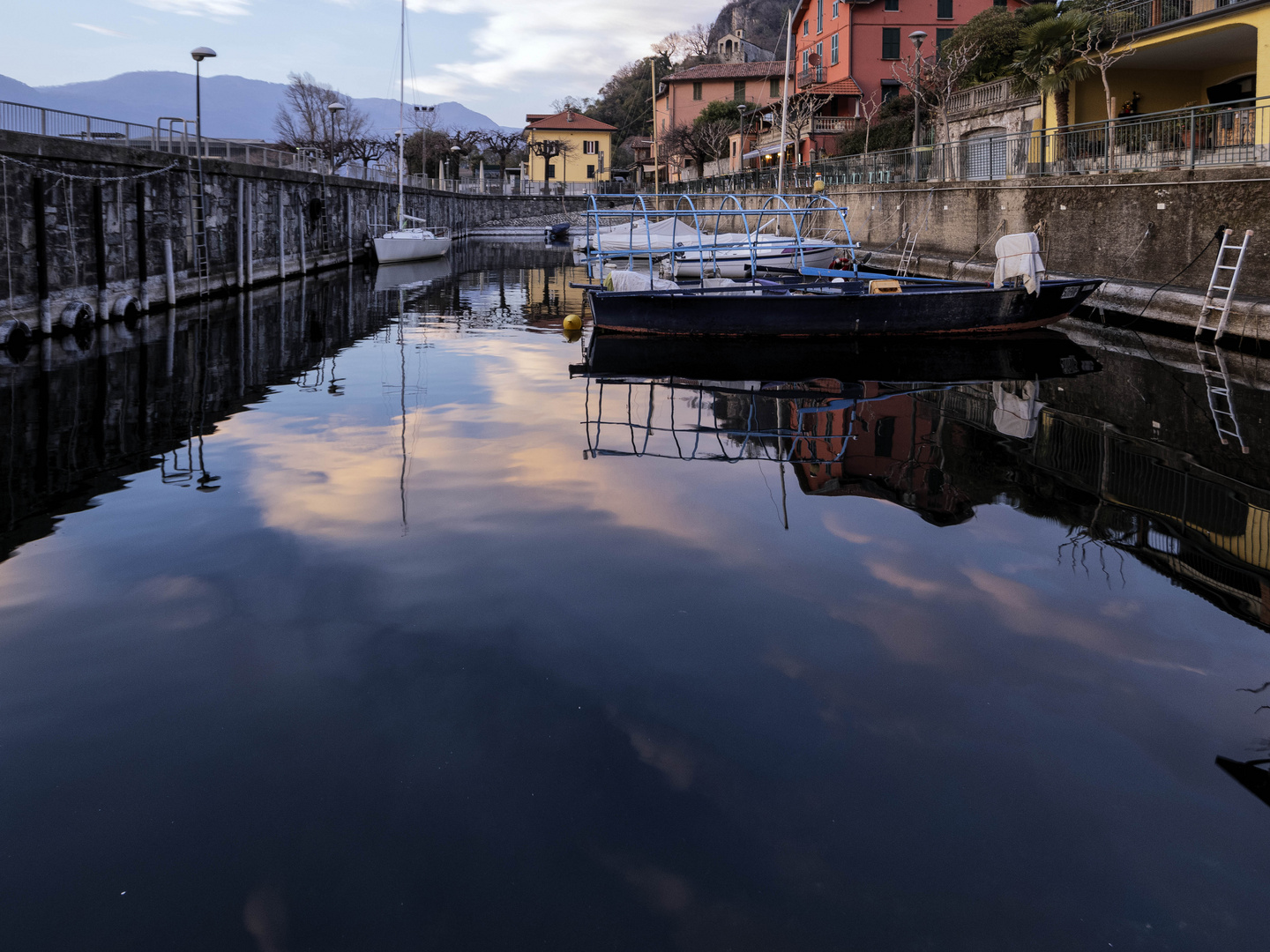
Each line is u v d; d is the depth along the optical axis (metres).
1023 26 32.38
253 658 4.76
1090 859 3.34
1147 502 7.60
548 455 9.25
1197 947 2.94
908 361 15.34
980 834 3.46
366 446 9.54
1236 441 9.49
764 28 107.31
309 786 3.68
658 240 30.69
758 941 2.93
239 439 9.73
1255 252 15.46
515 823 3.47
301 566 6.08
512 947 2.88
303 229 32.75
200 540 6.55
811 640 5.06
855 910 3.07
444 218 60.78
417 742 4.00
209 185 23.75
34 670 4.61
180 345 16.22
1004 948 2.92
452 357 16.22
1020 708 4.38
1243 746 4.07
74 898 3.06
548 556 6.34
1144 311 17.81
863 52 45.38
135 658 4.75
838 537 6.82
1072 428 10.23
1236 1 19.33
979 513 7.39
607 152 94.31
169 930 2.93
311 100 79.62
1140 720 4.27
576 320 19.92
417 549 6.45
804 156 47.88
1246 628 5.27
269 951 2.85
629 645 4.96
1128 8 22.62
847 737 4.09
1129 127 19.77
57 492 7.67
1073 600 5.65
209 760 3.86
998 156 25.09
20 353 14.30
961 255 26.48
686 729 4.14
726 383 13.59
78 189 16.98
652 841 3.39
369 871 3.21
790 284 19.88
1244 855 3.37
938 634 5.17
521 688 4.48
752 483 8.27
